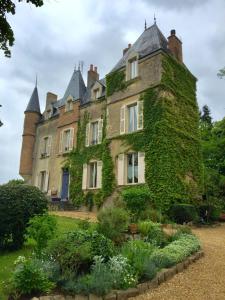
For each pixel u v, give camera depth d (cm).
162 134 1564
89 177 2044
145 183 1568
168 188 1484
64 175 2298
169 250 707
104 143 1895
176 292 548
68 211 1927
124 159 1738
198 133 1855
